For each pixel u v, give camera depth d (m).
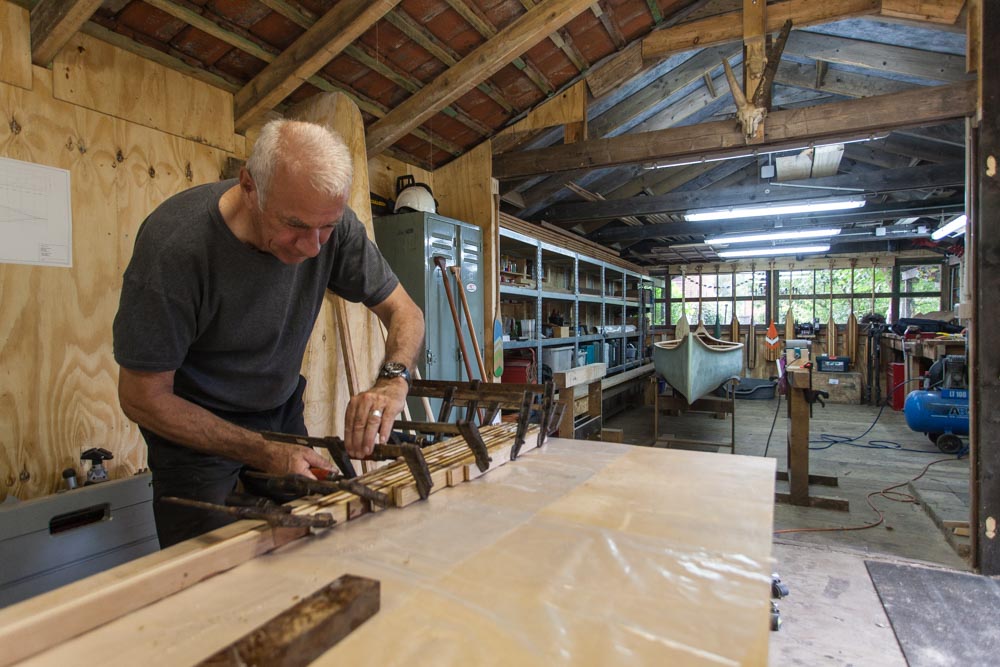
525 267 5.43
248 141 2.49
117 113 1.99
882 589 2.30
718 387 6.28
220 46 2.20
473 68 2.73
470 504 0.96
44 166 1.79
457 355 3.31
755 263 9.55
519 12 2.63
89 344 1.91
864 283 8.88
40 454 1.79
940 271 8.37
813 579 2.42
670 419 6.64
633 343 8.49
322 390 2.42
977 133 2.56
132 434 2.03
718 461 1.27
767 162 4.48
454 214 3.72
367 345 2.58
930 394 4.99
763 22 3.06
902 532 3.03
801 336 8.97
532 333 4.75
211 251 1.05
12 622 0.51
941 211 5.56
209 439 1.01
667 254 8.74
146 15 1.96
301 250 1.00
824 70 4.33
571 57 3.18
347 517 0.89
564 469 1.20
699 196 5.30
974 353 2.50
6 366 1.71
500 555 0.74
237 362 1.23
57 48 1.75
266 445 0.99
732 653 0.50
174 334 1.03
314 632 0.49
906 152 5.02
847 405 7.75
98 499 1.65
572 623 0.56
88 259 1.90
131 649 0.53
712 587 0.64
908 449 5.08
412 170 3.61
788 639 1.94
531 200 4.91
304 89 2.69
